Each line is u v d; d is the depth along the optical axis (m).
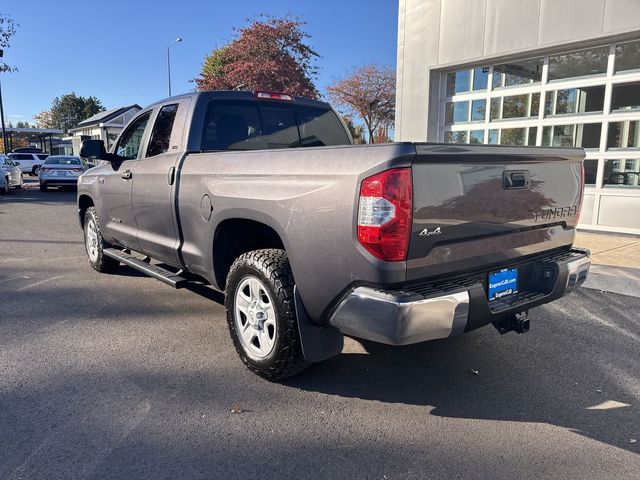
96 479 2.45
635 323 4.61
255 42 26.45
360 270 2.68
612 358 3.89
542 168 3.30
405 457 2.65
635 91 8.02
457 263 2.86
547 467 2.57
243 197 3.38
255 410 3.10
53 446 2.70
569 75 8.78
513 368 3.72
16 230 9.88
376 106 33.59
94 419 2.97
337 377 3.56
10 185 19.38
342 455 2.66
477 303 2.83
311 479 2.47
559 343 4.18
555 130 9.05
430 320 2.63
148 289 5.62
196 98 4.35
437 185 2.69
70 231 9.78
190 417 3.01
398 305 2.55
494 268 3.13
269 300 3.28
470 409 3.14
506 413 3.10
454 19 9.88
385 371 3.66
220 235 3.80
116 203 5.35
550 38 8.56
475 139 10.27
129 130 5.37
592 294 5.47
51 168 19.44
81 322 4.57
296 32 27.28
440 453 2.69
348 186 2.71
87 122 49.34
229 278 3.58
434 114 10.73
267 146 4.66
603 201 8.55
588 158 8.68
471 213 2.86
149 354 3.89
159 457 2.62
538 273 3.38
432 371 3.67
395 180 2.55
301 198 2.96
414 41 10.65
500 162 3.00
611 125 8.34
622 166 8.29
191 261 4.12
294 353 3.21
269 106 4.73
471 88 10.21
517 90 9.52
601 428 2.93
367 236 2.62
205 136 4.31
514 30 9.02
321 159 2.90
